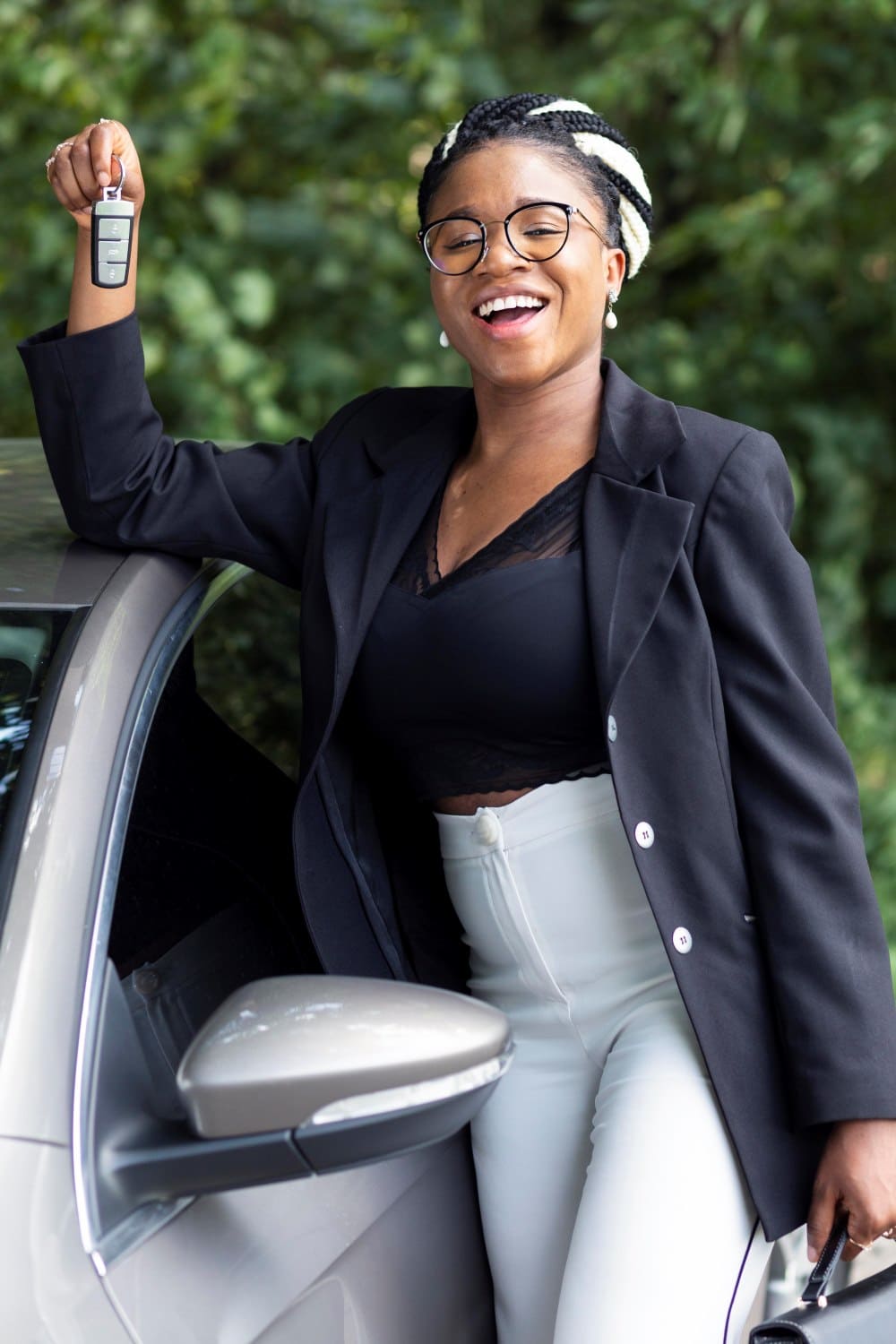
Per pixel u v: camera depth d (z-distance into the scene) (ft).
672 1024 6.34
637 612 6.17
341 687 6.46
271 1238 5.24
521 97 6.73
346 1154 4.76
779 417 19.85
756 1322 8.05
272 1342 5.04
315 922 6.49
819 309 19.93
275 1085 4.61
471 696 6.33
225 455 7.11
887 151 17.62
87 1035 4.84
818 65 19.01
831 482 18.81
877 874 16.43
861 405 19.85
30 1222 4.47
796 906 6.13
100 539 6.73
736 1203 6.11
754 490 6.43
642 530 6.29
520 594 6.29
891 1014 6.14
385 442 7.02
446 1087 4.81
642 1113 6.12
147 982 5.40
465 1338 6.37
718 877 6.21
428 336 18.44
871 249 18.94
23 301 17.76
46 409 6.82
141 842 5.60
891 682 20.49
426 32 18.58
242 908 6.26
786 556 6.40
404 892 6.99
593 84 18.43
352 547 6.73
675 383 19.53
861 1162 6.05
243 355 17.19
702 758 6.22
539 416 6.67
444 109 18.61
